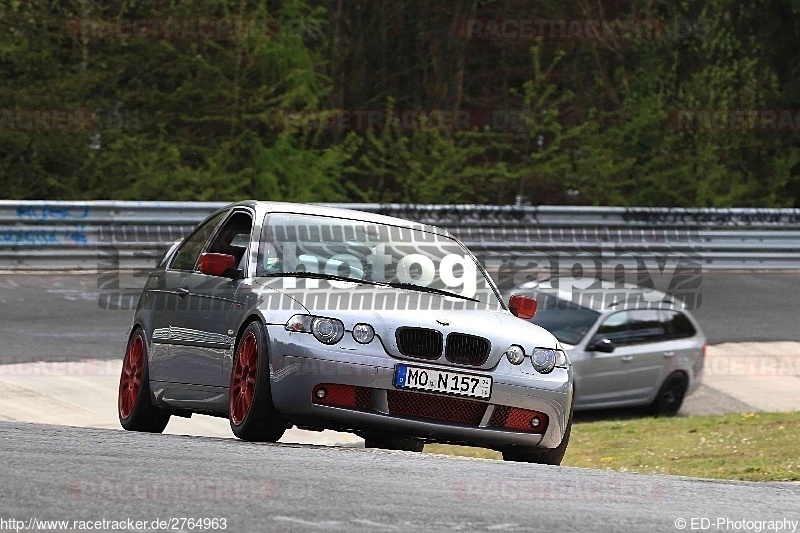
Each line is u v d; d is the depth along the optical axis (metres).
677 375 55.59
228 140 102.81
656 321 56.00
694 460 38.88
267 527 14.66
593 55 121.12
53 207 68.62
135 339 32.41
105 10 101.94
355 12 121.06
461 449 44.88
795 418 46.53
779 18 124.75
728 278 81.19
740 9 125.81
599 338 54.12
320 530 14.61
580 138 112.75
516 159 114.56
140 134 99.25
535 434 26.94
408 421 25.55
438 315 26.59
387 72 122.38
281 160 101.88
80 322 57.16
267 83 104.88
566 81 122.12
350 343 25.47
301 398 25.14
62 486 16.75
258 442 24.17
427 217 78.69
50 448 20.53
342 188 105.50
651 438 44.62
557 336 54.38
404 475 19.84
